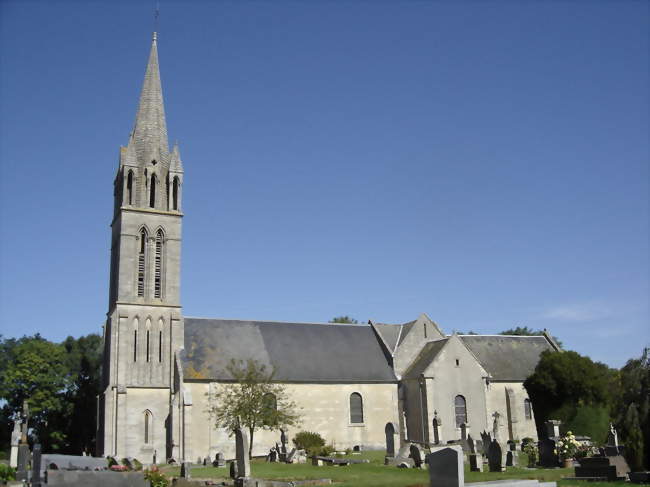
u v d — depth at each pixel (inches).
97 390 3752.5
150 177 2967.5
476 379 2955.2
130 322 2765.7
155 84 3137.3
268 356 2898.6
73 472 1146.0
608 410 2502.5
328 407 2881.4
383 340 3166.8
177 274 2896.2
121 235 2842.0
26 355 3592.5
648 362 1444.4
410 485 1386.6
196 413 2650.1
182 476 1674.5
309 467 1947.6
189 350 2792.8
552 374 2554.1
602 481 1359.5
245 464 1513.3
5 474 1428.4
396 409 2987.2
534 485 1228.5
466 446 2422.5
